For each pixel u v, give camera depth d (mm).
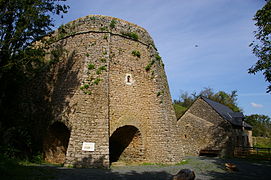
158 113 12367
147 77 13492
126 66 12703
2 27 9422
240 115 20969
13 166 7223
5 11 9570
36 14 9781
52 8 10414
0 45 9508
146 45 14148
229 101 39750
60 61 12969
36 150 11750
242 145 19438
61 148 11789
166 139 11641
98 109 10594
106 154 9773
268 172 10047
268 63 9180
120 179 7066
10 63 9625
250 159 16125
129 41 13312
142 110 12695
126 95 12211
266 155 17016
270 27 9125
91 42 12188
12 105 13320
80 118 10141
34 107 13125
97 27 12562
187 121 20812
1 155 7645
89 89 10930
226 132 17922
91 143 9773
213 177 8367
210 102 20781
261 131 40156
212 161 13906
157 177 7719
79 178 6801
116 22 13109
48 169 7898
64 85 11953
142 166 10547
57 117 11297
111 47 12461
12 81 12273
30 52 10500
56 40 13711
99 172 8219
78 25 13008
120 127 11781
